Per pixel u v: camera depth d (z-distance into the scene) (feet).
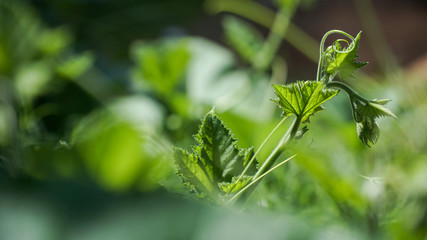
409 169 2.39
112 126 1.95
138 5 10.36
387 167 2.73
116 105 5.19
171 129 4.85
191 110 5.18
